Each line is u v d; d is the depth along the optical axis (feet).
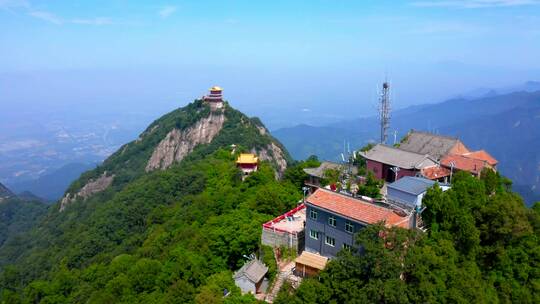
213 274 217.77
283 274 196.34
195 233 272.72
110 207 456.86
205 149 588.09
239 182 366.43
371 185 246.27
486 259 196.85
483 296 171.12
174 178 451.94
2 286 394.11
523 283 193.88
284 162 596.70
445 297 162.61
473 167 248.11
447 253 176.45
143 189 460.96
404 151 268.62
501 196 206.69
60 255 412.98
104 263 342.44
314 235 202.49
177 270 225.15
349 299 161.79
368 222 180.24
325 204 196.85
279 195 260.42
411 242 173.17
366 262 163.43
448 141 282.36
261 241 221.25
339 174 274.57
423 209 196.24
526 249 198.29
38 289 318.65
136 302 226.99
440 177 248.11
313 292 166.20
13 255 550.36
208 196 350.84
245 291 196.34
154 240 315.99
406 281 169.27
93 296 260.21
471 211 199.72
